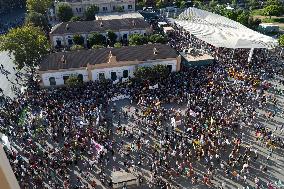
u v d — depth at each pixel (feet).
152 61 211.00
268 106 180.65
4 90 197.98
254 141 152.76
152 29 288.92
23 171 129.39
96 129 156.97
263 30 304.09
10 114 166.61
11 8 374.63
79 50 212.02
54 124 156.87
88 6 323.57
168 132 156.76
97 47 232.94
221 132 156.56
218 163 139.54
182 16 289.12
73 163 137.28
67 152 141.69
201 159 141.08
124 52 211.61
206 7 351.25
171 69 216.54
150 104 176.45
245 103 180.04
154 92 186.50
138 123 164.04
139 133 155.94
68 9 309.22
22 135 151.74
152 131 157.58
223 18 279.08
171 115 168.76
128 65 208.13
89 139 148.87
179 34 281.13
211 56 228.43
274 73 215.51
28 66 219.82
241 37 237.86
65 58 204.85
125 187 124.67
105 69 205.67
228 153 144.97
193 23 269.85
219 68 216.13
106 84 199.00
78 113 167.12
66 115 164.04
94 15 316.19
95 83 201.36
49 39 273.13
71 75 201.67
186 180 131.03
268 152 146.51
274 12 342.44
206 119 162.91
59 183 126.93
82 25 269.23
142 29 276.00
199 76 204.64
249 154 143.74
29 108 172.24
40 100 178.91
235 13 310.04
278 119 169.99
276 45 231.09
